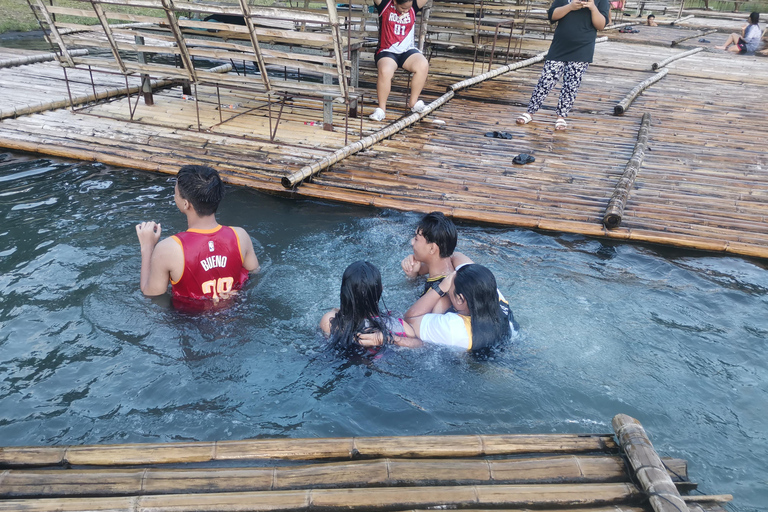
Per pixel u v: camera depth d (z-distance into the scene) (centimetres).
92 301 347
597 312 365
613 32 1504
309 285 379
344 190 525
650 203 518
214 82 617
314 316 347
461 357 318
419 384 299
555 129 695
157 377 293
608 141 662
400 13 656
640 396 294
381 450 251
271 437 264
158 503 221
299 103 752
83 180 527
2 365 293
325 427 271
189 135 622
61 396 278
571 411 285
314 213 492
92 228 438
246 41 664
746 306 380
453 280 334
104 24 582
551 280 403
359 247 437
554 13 642
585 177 565
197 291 346
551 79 677
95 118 659
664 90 896
